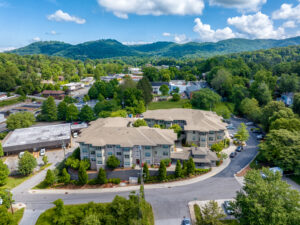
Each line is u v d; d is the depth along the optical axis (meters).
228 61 175.12
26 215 46.50
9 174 64.25
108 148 61.25
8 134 85.81
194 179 57.41
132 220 40.06
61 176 60.06
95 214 42.66
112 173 59.31
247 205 34.31
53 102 108.31
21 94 148.25
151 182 57.03
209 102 115.75
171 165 62.56
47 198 52.75
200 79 197.00
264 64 186.62
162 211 45.59
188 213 44.72
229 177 57.62
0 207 41.03
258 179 36.47
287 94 122.12
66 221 42.66
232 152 69.56
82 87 190.38
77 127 94.25
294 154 53.59
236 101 121.06
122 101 117.44
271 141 59.78
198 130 72.31
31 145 75.25
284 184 34.47
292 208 33.09
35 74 193.88
